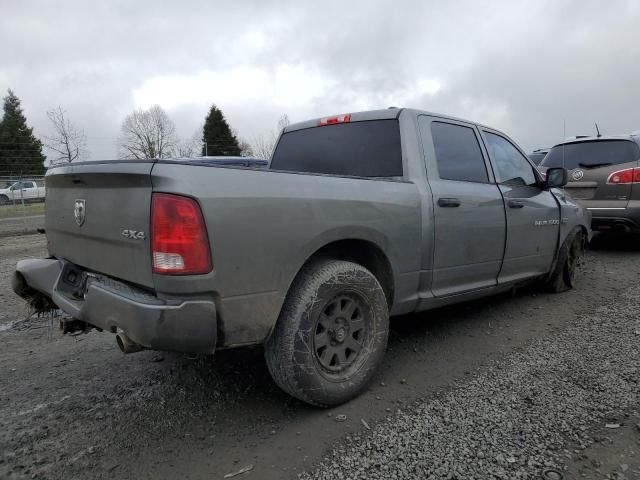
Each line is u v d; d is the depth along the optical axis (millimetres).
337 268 2844
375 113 3797
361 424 2727
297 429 2699
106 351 4020
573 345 3822
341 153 3939
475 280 4035
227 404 3018
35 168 48594
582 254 5910
